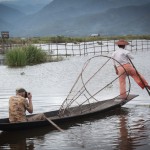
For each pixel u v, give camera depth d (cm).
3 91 1761
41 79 2180
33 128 1062
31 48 3288
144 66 2672
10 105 1060
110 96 1546
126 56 1412
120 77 1395
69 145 905
